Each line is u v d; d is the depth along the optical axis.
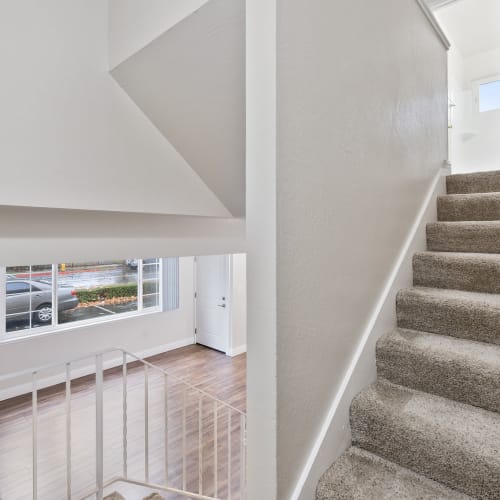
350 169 1.17
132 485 2.70
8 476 2.74
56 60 1.34
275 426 0.86
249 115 0.89
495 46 4.57
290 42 0.89
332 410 1.07
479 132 4.71
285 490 0.89
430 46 1.99
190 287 5.79
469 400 1.12
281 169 0.86
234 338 5.39
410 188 1.70
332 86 1.06
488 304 1.28
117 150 1.53
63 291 4.49
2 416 3.59
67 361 1.90
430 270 1.62
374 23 1.33
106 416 3.63
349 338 1.17
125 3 1.38
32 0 1.28
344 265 1.14
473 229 1.71
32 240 1.55
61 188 1.38
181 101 1.45
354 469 1.02
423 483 0.97
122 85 1.52
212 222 2.39
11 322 4.10
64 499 2.54
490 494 0.88
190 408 3.83
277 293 0.85
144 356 5.22
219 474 2.84
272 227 0.85
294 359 0.92
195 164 1.78
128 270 5.17
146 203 1.65
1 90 1.22
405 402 1.13
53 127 1.34
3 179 1.24
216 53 1.20
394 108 1.51
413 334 1.39
